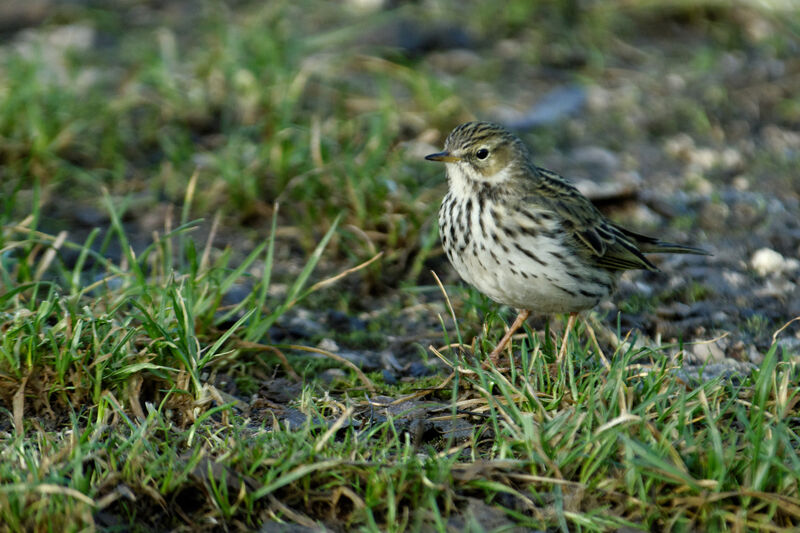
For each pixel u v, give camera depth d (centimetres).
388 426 893
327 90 1756
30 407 897
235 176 1391
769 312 1182
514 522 761
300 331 1127
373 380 1023
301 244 1326
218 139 1602
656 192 1520
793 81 1914
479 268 1007
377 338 1121
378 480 764
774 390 857
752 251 1344
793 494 754
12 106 1505
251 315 1046
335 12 2142
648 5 2197
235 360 1030
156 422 866
